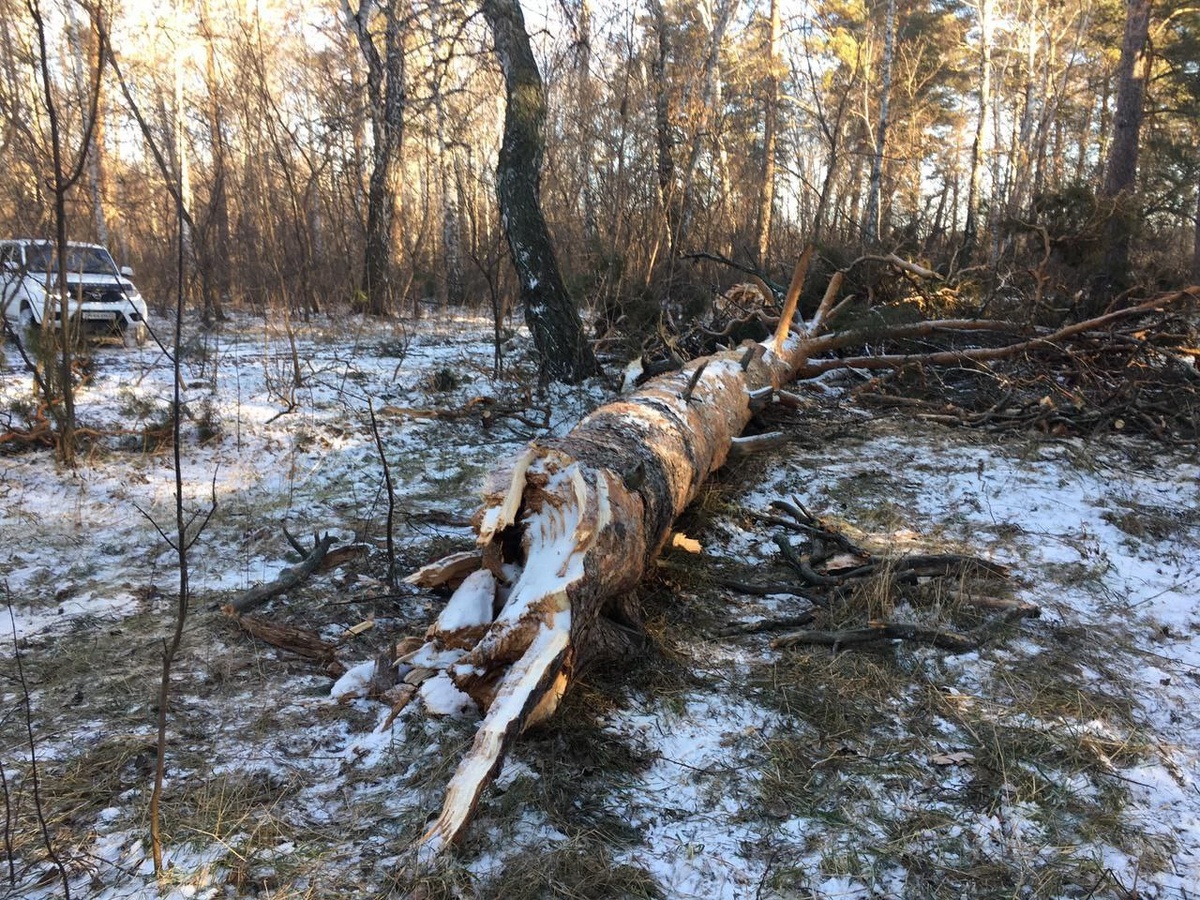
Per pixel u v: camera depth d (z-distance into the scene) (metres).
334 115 12.14
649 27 11.40
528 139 7.80
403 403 7.30
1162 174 14.41
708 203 11.20
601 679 3.18
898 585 3.96
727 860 2.32
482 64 10.01
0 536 4.34
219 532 4.57
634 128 10.74
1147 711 3.18
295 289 12.58
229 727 2.84
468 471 5.70
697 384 4.99
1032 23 24.05
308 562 4.04
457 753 2.67
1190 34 18.88
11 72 5.84
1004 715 3.07
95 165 12.53
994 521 4.98
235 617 3.52
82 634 3.45
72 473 5.23
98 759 2.62
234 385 7.59
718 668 3.36
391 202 14.84
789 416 7.14
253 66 11.98
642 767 2.71
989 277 9.17
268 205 12.59
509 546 3.10
